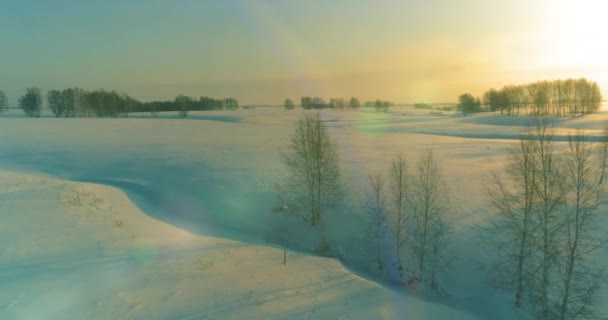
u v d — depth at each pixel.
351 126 108.12
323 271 19.19
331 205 26.66
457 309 17.45
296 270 18.75
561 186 16.48
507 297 17.84
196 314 13.07
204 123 115.56
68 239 18.52
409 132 89.19
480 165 39.56
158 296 13.96
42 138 67.31
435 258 19.75
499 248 19.16
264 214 27.34
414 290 19.09
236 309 13.70
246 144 62.44
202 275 16.22
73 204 24.83
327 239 23.98
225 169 39.31
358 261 22.00
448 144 60.34
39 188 28.75
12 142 61.31
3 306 12.30
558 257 16.64
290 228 25.59
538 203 17.16
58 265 15.66
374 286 17.94
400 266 20.67
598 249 18.31
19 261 15.62
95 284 14.41
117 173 39.53
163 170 39.69
